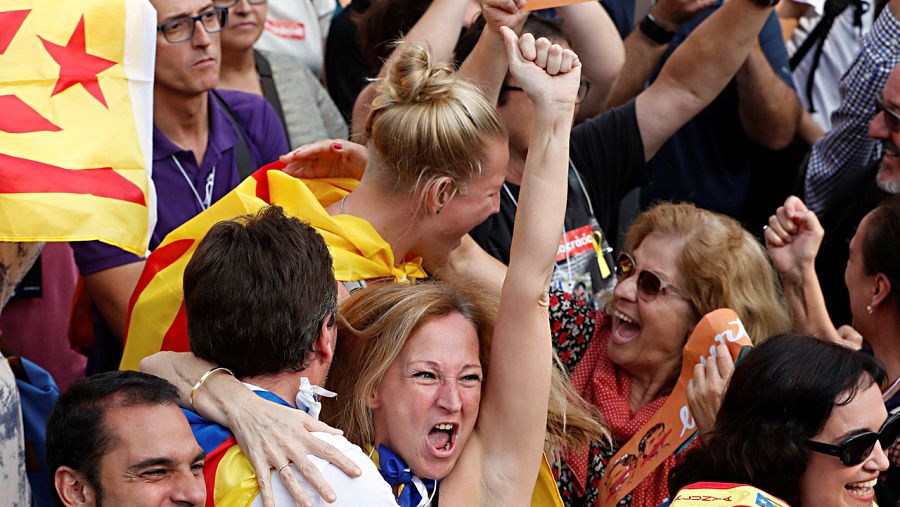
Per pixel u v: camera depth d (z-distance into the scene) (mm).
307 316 3119
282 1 7305
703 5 6582
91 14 3646
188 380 3135
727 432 3406
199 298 3141
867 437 3234
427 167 3848
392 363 3371
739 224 4609
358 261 3877
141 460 2777
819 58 7609
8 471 3482
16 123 3469
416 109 3828
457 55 5180
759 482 3318
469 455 3475
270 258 3111
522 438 3459
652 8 6789
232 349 3107
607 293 4809
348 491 2930
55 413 2850
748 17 5359
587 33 6191
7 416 3502
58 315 5621
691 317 4398
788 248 4688
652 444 4164
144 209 3592
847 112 6285
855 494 3389
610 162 5574
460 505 3418
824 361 3295
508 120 4980
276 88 6406
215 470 2980
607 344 4617
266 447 2949
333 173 4383
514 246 3441
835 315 5754
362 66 6914
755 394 3338
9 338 5488
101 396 2826
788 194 7273
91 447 2779
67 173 3469
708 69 5477
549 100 3459
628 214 6492
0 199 3355
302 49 7391
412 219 3980
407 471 3354
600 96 6406
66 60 3604
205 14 4953
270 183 4129
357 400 3383
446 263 4309
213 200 5293
